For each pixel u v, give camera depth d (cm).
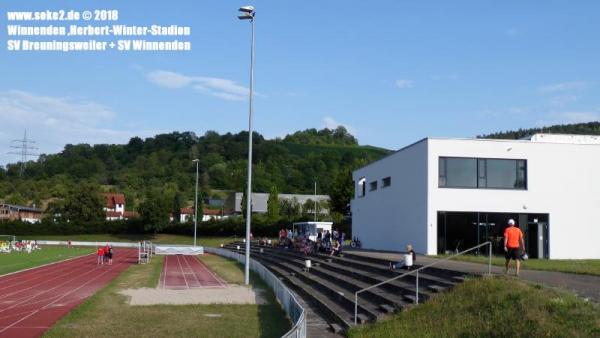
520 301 1511
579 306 1399
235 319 2152
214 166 17662
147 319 2136
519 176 3950
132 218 10931
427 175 3859
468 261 2748
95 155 19062
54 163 17912
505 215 3906
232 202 13400
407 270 2475
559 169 3981
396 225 4391
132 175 17175
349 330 1778
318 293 2688
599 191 3994
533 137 4509
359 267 3077
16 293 3002
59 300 2705
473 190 3888
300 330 1331
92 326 1969
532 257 3897
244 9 3475
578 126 10725
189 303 2573
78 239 10644
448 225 3847
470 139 3916
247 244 3469
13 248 8000
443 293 1814
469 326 1511
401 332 1622
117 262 5712
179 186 16200
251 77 3500
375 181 4931
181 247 7275
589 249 3953
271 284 3123
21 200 14062
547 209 3944
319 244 4497
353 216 5600
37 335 1819
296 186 16338
